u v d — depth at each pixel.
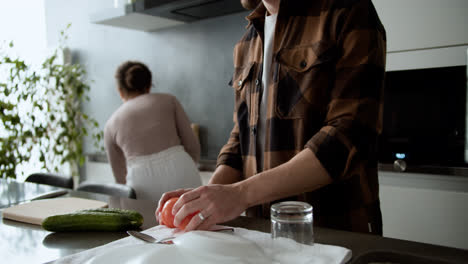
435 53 1.54
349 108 0.72
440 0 1.51
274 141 0.87
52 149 2.90
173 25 2.56
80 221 0.70
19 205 0.90
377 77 0.74
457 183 1.51
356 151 0.69
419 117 1.63
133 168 1.84
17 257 0.60
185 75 2.56
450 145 1.57
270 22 0.96
